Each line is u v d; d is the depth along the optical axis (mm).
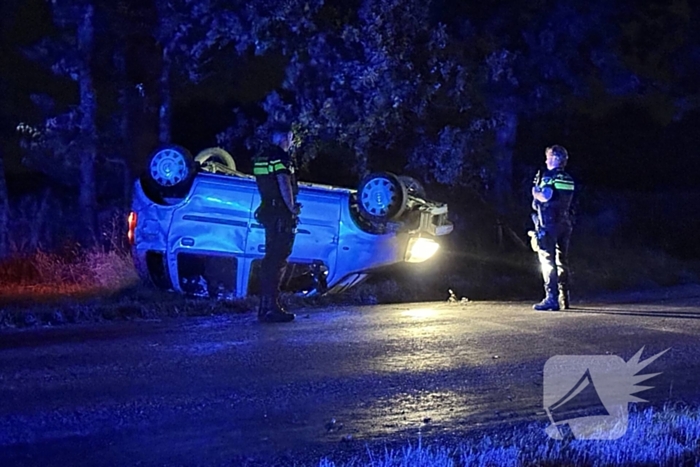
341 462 6621
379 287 15344
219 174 13688
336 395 8414
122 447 6934
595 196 24422
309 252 13672
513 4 18297
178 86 19906
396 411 8000
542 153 23562
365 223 13719
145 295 13875
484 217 19828
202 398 8203
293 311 13062
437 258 17812
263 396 8312
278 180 11656
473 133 18297
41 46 18047
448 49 17609
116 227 17062
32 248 16891
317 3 16922
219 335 10953
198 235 13445
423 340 10789
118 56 18703
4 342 10484
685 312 13328
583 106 20125
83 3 17750
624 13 19469
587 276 18406
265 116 19562
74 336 10875
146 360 9539
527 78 18609
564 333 11391
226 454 6832
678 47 20484
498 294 16578
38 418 7555
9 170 21281
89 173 18578
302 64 17406
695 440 7219
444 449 6926
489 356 10047
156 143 19469
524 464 6621
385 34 17172
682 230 24266
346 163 18688
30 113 20000
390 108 17438
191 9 17391
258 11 17062
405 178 14820
